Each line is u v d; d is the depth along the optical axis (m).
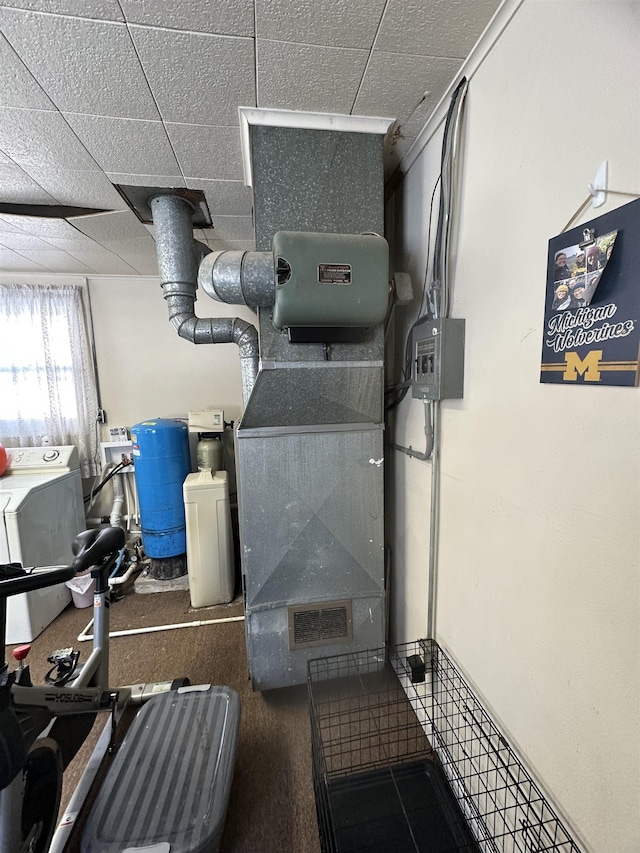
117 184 1.71
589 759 0.77
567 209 0.78
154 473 2.76
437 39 0.99
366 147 1.40
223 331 1.84
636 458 0.66
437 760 1.39
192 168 1.58
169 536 2.82
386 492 2.01
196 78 1.11
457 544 1.29
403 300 1.50
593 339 0.73
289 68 1.09
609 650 0.72
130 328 3.18
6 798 0.90
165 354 3.24
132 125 1.31
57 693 1.20
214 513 2.51
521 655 0.98
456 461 1.28
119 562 2.89
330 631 1.71
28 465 2.76
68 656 1.56
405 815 1.23
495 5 0.91
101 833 1.05
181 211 1.85
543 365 0.86
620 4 0.65
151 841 1.03
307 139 1.37
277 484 1.62
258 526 1.63
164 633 2.27
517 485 0.97
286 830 1.23
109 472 3.18
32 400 3.04
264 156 1.36
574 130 0.76
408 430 1.70
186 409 3.30
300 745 1.52
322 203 1.41
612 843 0.72
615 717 0.71
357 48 1.02
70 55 1.01
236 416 3.35
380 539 1.72
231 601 2.63
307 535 1.66
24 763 0.88
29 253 2.58
